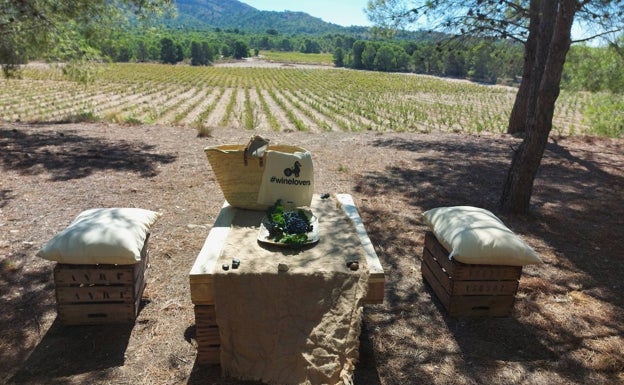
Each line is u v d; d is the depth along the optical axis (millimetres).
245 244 3398
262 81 58125
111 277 3467
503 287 3768
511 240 3588
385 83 59688
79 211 5965
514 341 3562
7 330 3480
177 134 11984
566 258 5082
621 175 9023
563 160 10227
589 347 3496
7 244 4883
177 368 3139
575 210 6781
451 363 3285
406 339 3543
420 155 10273
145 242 3961
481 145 11742
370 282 3111
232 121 22078
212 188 7191
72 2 11172
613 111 15906
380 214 6273
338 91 46594
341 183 7812
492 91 52281
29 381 2980
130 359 3217
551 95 5781
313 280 3014
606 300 4211
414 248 5207
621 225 6211
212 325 3105
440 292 4008
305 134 13008
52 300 3912
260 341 2953
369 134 13445
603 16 9203
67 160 8492
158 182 7406
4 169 7699
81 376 3037
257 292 2980
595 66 13539
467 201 6992
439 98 42938
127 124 13539
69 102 27344
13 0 10250
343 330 2891
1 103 25750
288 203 3990
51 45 11836
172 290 4121
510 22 11328
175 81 51750
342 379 2768
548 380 3139
